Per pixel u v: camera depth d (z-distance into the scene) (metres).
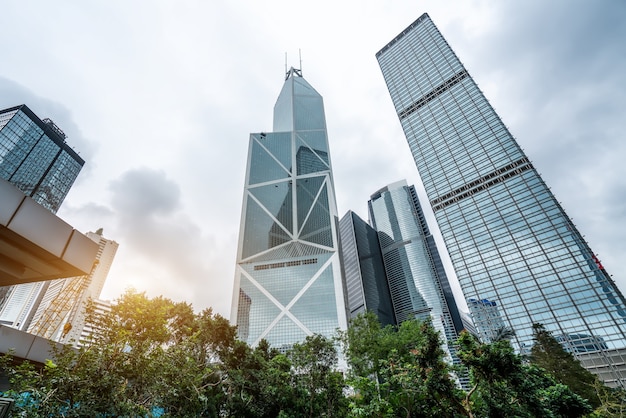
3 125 129.12
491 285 98.56
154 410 24.31
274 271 142.00
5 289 101.62
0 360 15.22
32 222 18.53
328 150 193.12
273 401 29.66
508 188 108.06
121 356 17.09
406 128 147.62
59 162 147.88
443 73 145.38
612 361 75.06
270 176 175.88
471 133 124.94
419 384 23.03
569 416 25.83
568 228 92.94
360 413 26.12
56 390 13.97
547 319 86.38
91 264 21.75
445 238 114.81
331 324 121.69
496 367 21.19
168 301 31.95
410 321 36.12
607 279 82.88
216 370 29.08
